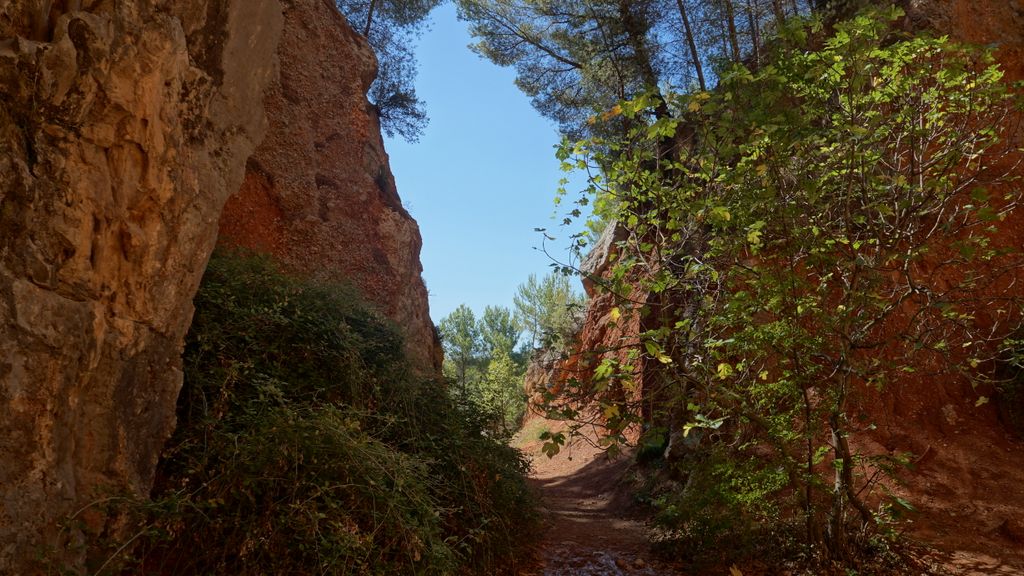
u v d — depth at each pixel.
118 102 3.44
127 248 3.67
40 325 3.05
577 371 6.97
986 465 8.91
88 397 3.48
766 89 6.38
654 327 11.64
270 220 9.47
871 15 6.07
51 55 3.12
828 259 6.80
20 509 2.92
